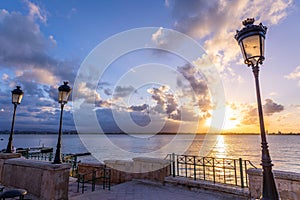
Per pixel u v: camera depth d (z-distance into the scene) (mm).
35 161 5504
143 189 6156
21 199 4105
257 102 3373
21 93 7488
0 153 6789
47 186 4828
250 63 3535
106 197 5406
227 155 48625
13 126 7258
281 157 47562
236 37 3746
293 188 4148
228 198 5207
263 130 3244
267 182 3029
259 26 3430
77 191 6352
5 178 6051
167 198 5301
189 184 6137
